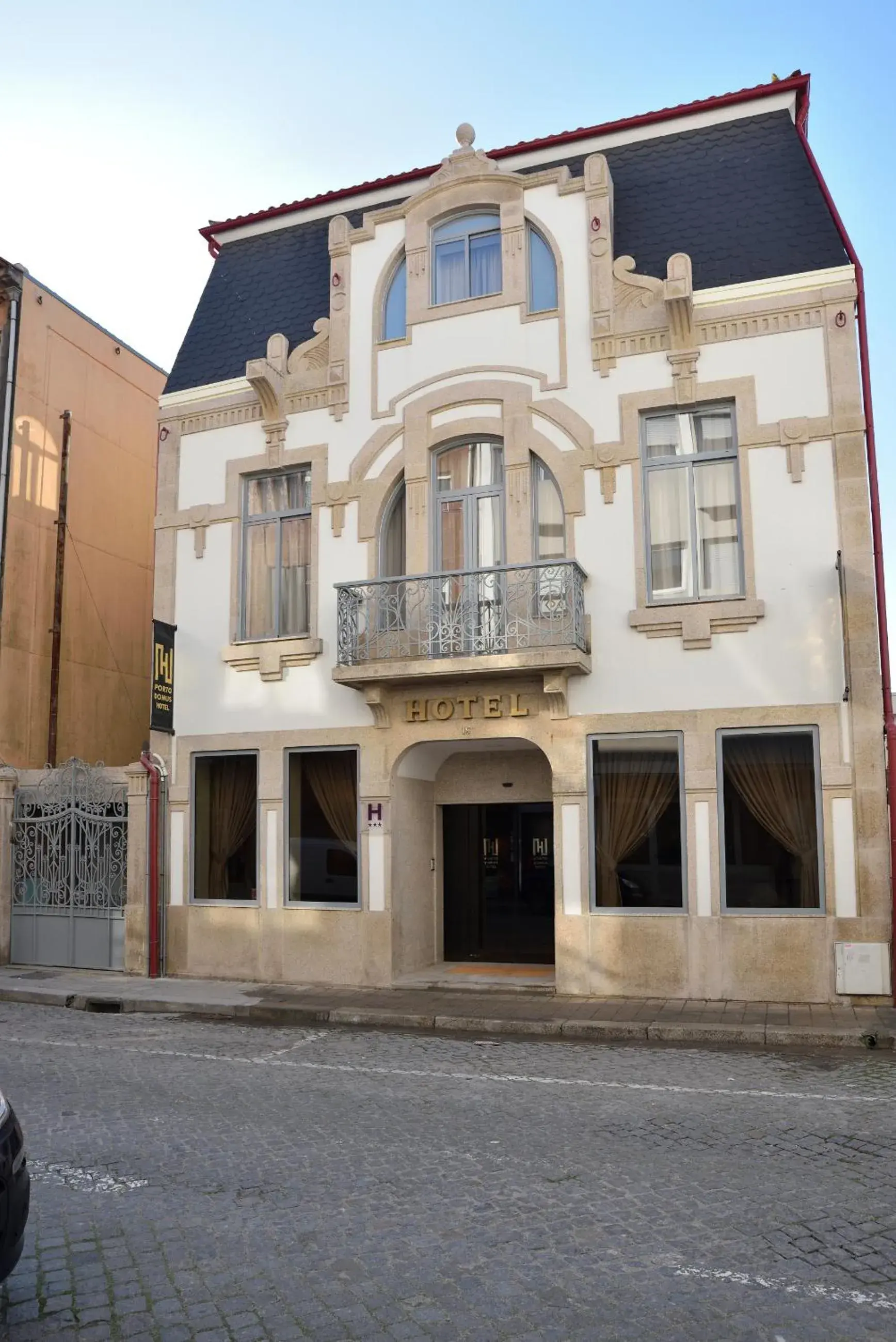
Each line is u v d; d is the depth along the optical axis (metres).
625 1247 5.17
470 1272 4.93
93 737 19.66
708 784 12.47
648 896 12.69
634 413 13.28
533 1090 8.50
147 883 15.21
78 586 19.50
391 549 14.72
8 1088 8.72
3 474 18.00
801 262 12.91
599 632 13.13
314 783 14.63
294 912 14.38
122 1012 13.07
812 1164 6.42
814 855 12.12
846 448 12.38
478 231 14.57
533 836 15.28
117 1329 4.44
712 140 14.45
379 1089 8.57
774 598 12.45
